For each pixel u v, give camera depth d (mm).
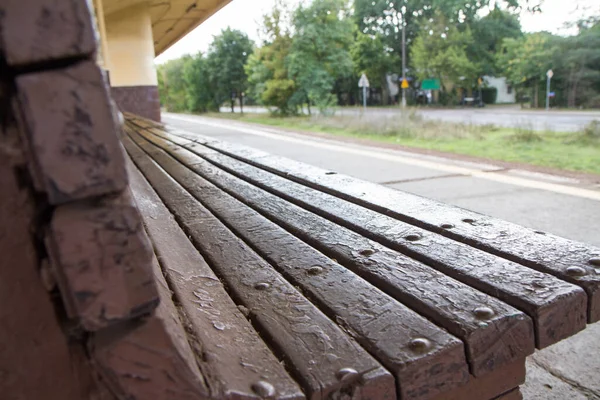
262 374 787
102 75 567
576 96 33375
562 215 5113
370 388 799
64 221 579
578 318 1049
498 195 6199
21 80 530
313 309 1049
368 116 21000
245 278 1255
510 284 1104
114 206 600
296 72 29500
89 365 644
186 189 2580
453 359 888
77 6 541
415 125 17266
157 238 1561
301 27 28906
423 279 1188
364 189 2334
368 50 48469
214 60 43469
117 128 580
